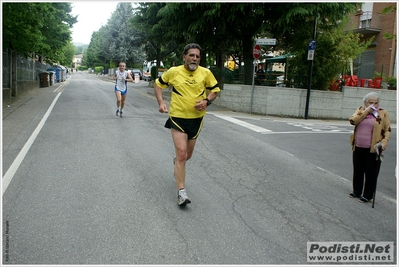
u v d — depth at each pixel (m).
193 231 4.20
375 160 5.33
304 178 6.48
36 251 3.68
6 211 4.55
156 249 3.78
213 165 6.95
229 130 10.95
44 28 22.53
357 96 16.78
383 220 4.80
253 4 14.78
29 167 6.36
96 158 7.02
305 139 10.23
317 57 16.38
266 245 3.96
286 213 4.84
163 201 5.02
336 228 4.48
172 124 4.90
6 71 17.27
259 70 19.20
